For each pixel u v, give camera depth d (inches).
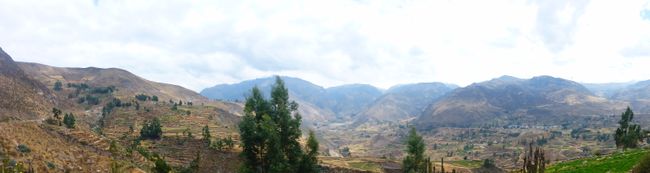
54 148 3004.4
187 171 4918.8
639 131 5438.0
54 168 2682.1
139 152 4766.2
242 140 2508.6
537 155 2222.0
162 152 6550.2
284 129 2556.6
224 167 5964.6
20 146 2687.0
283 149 2554.1
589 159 3134.8
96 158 3206.2
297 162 2586.1
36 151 2768.2
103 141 4658.0
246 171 2519.7
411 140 4195.4
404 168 4315.9
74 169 2832.2
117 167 3095.5
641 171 1881.2
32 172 2432.3
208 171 5851.4
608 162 2564.0
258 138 2436.0
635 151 2913.4
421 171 4133.9
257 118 2519.7
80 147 3425.2
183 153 6476.4
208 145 6820.9
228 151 6456.7
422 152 4175.7
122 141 7249.0
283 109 2546.8
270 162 2455.7
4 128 2851.9
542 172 2242.9
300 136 2613.2
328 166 7234.3
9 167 2372.0
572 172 2593.5
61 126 5438.0
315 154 2669.8
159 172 3376.0
